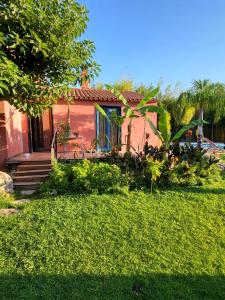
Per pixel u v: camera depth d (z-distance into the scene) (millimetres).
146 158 7672
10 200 6145
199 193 6516
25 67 5723
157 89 8133
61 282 3189
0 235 4184
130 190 6602
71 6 5383
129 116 8219
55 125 11078
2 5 4383
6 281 3178
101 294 3008
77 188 6441
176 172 7402
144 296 3018
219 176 8359
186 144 9523
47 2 4988
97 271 3414
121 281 3240
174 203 5766
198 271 3492
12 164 8430
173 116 16797
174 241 4207
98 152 10312
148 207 5473
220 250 4012
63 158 9055
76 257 3684
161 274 3406
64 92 6422
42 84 5898
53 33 5211
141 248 3980
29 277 3266
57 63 5723
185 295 3061
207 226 4730
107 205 5477
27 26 4746
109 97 11586
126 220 4832
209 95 13055
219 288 3195
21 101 5867
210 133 22578
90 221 4730
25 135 11219
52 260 3600
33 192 7078
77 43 5961
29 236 4152
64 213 5020
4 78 4047
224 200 6047
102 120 11945
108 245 4023
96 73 6418
